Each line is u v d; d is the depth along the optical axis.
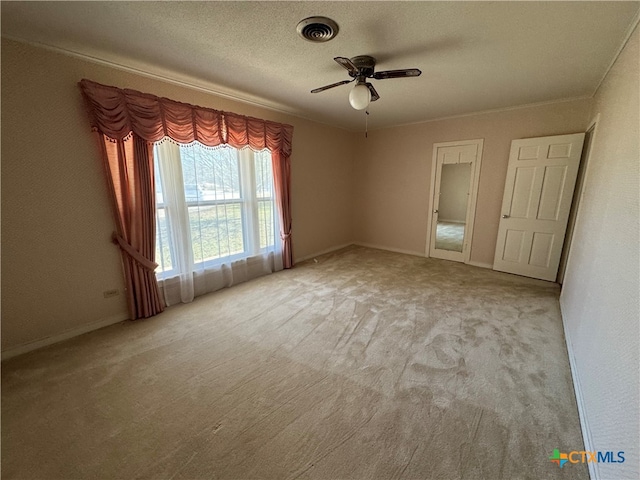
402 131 5.09
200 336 2.52
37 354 2.24
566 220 3.62
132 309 2.77
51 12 1.72
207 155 3.28
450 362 2.14
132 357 2.21
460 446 1.47
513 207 4.03
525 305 3.09
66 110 2.27
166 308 3.06
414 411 1.70
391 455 1.43
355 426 1.60
